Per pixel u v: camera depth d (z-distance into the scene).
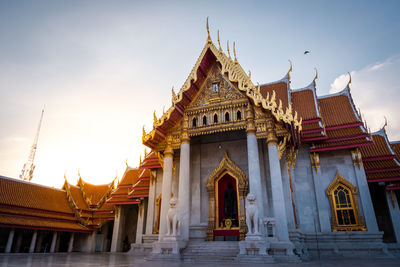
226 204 21.56
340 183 23.14
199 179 23.16
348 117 26.16
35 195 37.44
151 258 17.12
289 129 19.06
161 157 23.05
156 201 28.67
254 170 18.33
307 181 23.77
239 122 20.19
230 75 20.42
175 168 24.38
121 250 36.88
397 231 22.66
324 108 28.20
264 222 17.50
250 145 19.06
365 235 21.02
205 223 21.70
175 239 17.66
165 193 20.34
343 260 17.20
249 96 19.36
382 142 26.05
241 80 20.03
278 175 18.19
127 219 40.62
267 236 17.30
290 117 18.39
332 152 24.12
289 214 19.69
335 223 22.17
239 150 22.84
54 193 40.66
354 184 22.84
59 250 39.78
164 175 20.94
